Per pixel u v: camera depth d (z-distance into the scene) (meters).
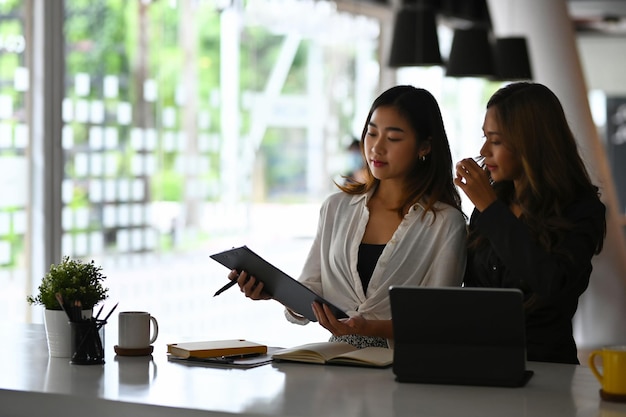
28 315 6.07
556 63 8.44
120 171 6.71
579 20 14.31
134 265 6.80
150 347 3.07
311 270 3.50
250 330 7.59
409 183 3.33
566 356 3.09
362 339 3.26
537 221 3.02
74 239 6.34
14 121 5.98
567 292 3.03
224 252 3.13
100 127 6.55
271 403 2.36
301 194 8.62
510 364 2.58
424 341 2.63
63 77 6.24
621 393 2.41
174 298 7.12
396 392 2.50
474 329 2.59
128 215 6.78
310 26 8.65
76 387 2.54
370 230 3.38
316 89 8.81
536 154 3.07
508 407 2.34
